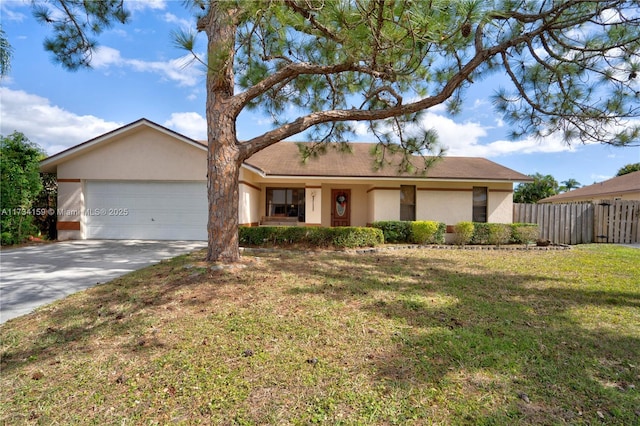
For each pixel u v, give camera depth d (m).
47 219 12.41
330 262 7.29
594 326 3.77
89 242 11.12
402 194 13.19
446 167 13.90
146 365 2.79
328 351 3.06
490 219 12.99
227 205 6.08
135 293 4.66
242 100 6.05
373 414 2.21
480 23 4.07
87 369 2.74
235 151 6.09
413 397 2.39
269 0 4.09
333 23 4.33
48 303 4.41
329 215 14.59
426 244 11.46
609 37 5.50
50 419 2.16
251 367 2.77
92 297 4.58
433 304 4.43
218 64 4.88
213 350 3.04
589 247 11.07
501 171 13.48
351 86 7.82
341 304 4.31
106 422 2.12
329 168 13.17
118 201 12.02
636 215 13.02
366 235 10.36
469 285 5.52
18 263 7.29
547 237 13.11
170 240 11.84
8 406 2.28
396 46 4.45
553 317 4.03
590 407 2.31
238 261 6.19
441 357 2.97
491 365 2.84
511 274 6.48
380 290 5.03
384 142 8.55
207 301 4.27
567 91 6.27
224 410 2.24
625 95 5.73
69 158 11.67
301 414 2.21
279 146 16.38
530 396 2.42
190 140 11.58
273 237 9.99
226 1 4.21
